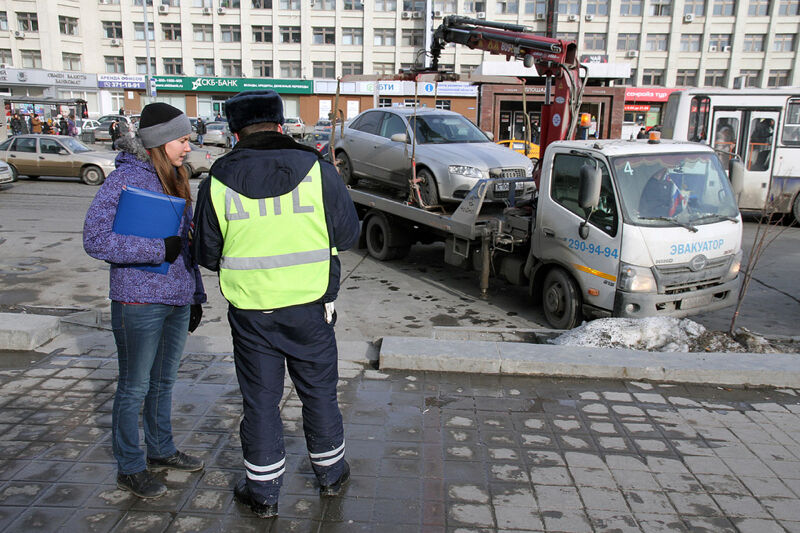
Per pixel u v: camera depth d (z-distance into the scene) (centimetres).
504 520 286
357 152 1012
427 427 377
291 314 266
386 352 465
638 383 450
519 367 458
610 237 586
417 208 845
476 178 805
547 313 670
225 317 657
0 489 298
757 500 307
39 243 992
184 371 449
